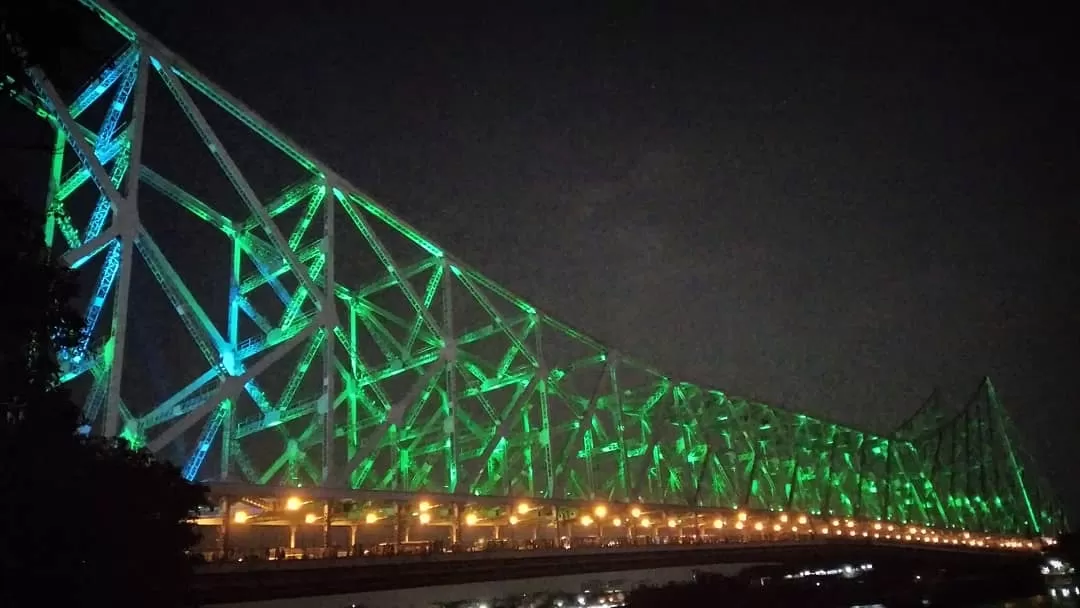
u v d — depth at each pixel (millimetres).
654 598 68938
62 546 19781
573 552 61250
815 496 136500
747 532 95000
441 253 69438
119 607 21844
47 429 20672
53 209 37625
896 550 115375
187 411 45250
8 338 19500
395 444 58625
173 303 43500
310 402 49812
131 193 40188
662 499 93375
